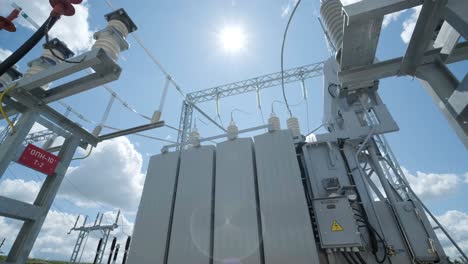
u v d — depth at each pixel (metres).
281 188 3.09
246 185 3.24
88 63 1.84
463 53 1.84
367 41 1.86
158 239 3.26
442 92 1.78
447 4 1.49
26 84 2.05
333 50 5.02
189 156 3.82
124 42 2.14
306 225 2.79
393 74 2.06
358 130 3.94
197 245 3.05
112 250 14.19
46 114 2.35
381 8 1.60
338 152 3.91
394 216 3.24
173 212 3.45
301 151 4.04
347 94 4.11
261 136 3.59
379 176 3.68
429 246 2.89
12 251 2.02
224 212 3.13
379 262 2.97
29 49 1.51
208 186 3.43
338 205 3.14
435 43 1.94
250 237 2.88
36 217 2.15
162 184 3.73
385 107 3.96
